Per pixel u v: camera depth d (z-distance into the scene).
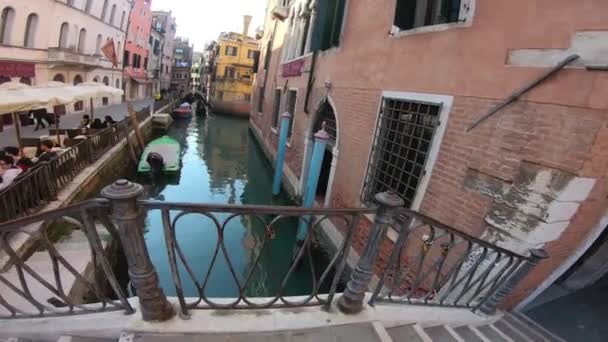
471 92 3.29
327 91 7.04
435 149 3.73
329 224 6.45
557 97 2.52
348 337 2.05
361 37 5.68
